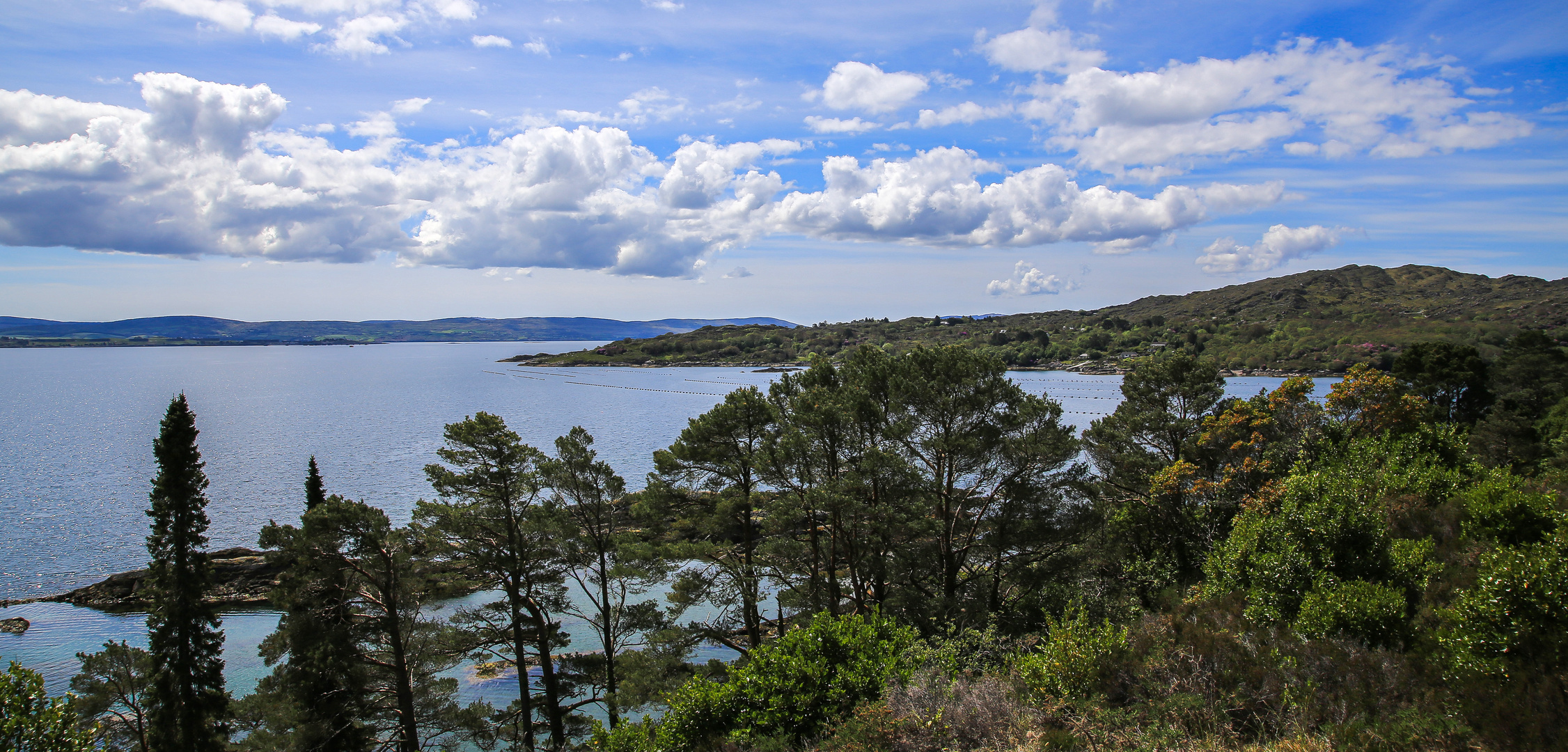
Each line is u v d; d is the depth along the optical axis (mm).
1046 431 25828
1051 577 24984
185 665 23172
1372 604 11523
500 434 25453
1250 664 10641
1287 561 13977
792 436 24094
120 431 118375
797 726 12258
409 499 64938
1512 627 9539
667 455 28359
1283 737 9203
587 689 32438
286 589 23250
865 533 24875
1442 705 9141
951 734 10414
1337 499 14445
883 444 26406
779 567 27031
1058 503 26109
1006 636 18250
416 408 150875
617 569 26094
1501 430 42812
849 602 26672
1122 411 32750
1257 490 24453
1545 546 10414
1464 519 15977
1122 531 27656
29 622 41344
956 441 24609
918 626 22344
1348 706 9469
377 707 24125
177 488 23281
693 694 13289
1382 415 27297
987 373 26000
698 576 26641
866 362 29266
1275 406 28891
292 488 71062
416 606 25234
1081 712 10273
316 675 22438
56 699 12469
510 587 25531
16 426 123938
